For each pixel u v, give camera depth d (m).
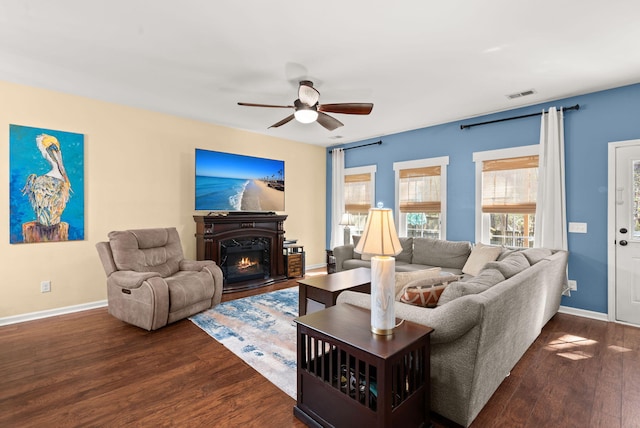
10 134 3.33
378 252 1.64
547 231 3.78
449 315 1.67
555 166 3.73
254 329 3.17
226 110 4.27
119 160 4.05
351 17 2.20
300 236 6.34
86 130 3.80
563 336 3.04
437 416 1.83
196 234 4.68
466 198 4.61
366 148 5.99
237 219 4.78
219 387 2.17
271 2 2.04
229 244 4.79
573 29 2.33
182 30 2.36
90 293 3.85
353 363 1.86
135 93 3.65
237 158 5.02
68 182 3.68
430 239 4.66
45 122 3.53
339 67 2.96
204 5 2.07
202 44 2.56
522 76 3.16
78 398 2.04
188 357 2.59
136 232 3.68
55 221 3.60
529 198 4.02
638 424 1.78
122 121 4.07
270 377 2.29
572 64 2.90
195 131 4.76
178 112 4.37
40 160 3.50
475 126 4.51
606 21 2.23
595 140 3.56
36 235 3.49
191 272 3.85
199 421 1.82
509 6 2.07
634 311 3.36
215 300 3.84
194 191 4.75
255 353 2.66
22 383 2.20
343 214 6.02
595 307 3.58
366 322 1.81
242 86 3.43
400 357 1.49
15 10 2.11
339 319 1.87
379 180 5.78
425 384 1.70
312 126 5.08
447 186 4.81
